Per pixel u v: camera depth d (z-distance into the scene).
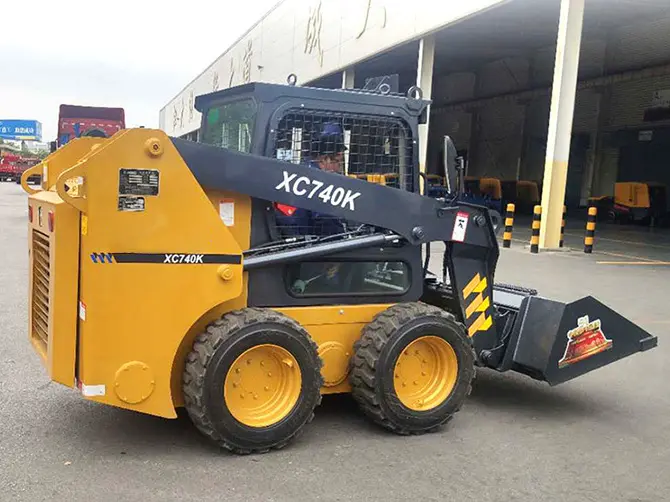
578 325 4.68
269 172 3.89
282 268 4.13
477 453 4.07
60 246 3.51
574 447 4.24
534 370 4.64
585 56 27.31
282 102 4.09
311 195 4.00
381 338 4.12
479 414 4.79
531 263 12.26
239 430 3.76
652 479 3.82
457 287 4.68
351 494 3.46
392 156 4.45
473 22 21.03
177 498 3.33
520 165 31.62
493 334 4.86
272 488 3.48
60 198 3.62
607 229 21.36
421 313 4.24
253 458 3.83
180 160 3.59
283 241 4.16
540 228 14.29
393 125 4.43
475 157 35.34
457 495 3.52
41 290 4.05
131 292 3.55
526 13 19.56
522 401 5.12
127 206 3.49
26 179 4.50
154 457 3.78
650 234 19.98
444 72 35.50
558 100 13.76
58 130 22.34
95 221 3.44
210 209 3.68
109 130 22.66
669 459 4.11
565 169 14.09
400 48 20.84
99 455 3.79
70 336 3.59
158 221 3.56
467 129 35.88
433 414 4.29
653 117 24.72
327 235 4.32
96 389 3.55
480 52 28.80
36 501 3.24
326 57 22.89
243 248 4.05
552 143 13.95
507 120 32.62
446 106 37.28
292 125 4.16
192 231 3.65
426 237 4.41
